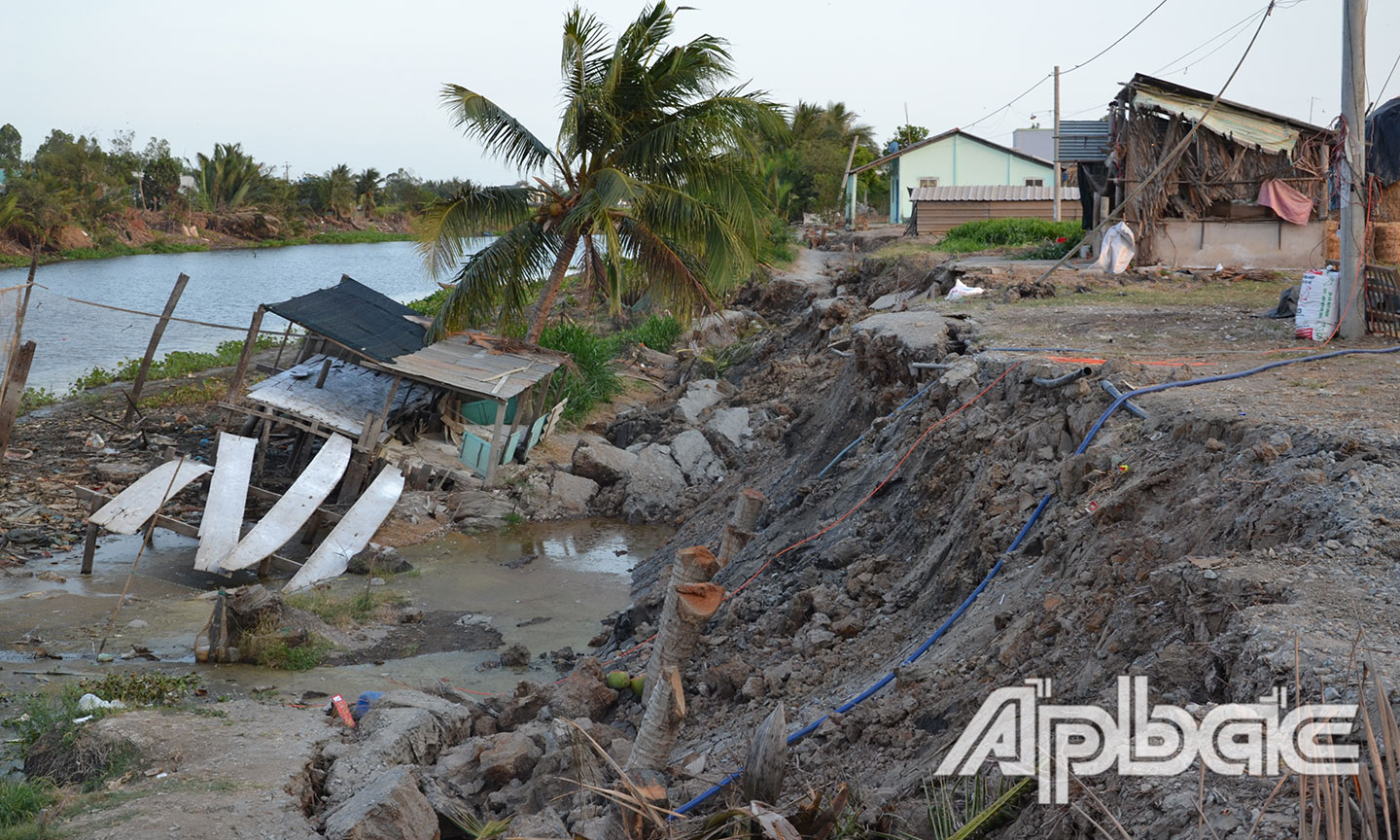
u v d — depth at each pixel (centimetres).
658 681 632
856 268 3441
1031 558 839
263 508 1895
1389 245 1833
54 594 1524
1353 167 1292
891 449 1276
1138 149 2292
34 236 8656
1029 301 1900
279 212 12738
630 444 2442
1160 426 882
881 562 1037
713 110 2114
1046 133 6272
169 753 796
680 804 684
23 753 873
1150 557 671
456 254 2225
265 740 831
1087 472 879
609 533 1944
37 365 3572
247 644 1288
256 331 2091
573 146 2130
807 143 6969
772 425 2148
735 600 1141
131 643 1345
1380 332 1295
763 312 3716
